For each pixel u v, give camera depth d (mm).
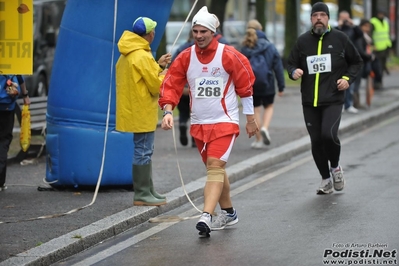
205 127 14062
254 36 23969
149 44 16484
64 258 13289
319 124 17547
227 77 14031
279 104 38188
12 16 16672
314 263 12094
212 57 13914
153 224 15688
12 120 18469
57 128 18234
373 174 19984
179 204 17453
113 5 17734
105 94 18016
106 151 18094
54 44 38406
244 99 14180
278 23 91000
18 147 24359
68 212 15867
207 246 13547
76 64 18016
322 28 17156
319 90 17312
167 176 20109
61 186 18516
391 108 35781
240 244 13555
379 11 46031
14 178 20234
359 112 33781
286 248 13094
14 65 16750
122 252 13539
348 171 20625
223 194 14688
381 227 14219
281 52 69688
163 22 18109
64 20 18203
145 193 16531
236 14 96875
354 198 17031
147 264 12625
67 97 18094
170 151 24609
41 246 13297
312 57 17312
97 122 18094
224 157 14055
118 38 17875
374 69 44031
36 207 16547
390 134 28484
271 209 16422
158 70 16203
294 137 27000
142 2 17719
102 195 17859
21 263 12352
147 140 16484
